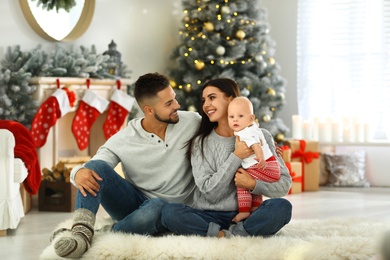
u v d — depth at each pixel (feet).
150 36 23.43
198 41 22.34
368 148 24.03
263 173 11.24
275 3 25.00
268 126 22.50
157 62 23.76
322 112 24.56
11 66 18.10
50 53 19.57
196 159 11.59
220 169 11.25
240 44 22.06
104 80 20.02
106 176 11.24
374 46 23.94
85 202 10.93
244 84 22.16
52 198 17.83
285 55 24.93
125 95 20.49
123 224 11.51
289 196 20.86
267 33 24.09
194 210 11.39
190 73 22.50
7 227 14.34
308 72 24.67
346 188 22.98
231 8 22.15
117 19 22.02
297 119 23.86
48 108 18.26
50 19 19.45
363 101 24.08
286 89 24.94
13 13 18.43
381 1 23.81
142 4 23.07
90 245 10.75
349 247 10.22
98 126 20.93
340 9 24.27
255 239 10.89
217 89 11.55
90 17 20.49
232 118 11.28
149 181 11.97
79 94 19.44
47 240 13.71
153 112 11.65
